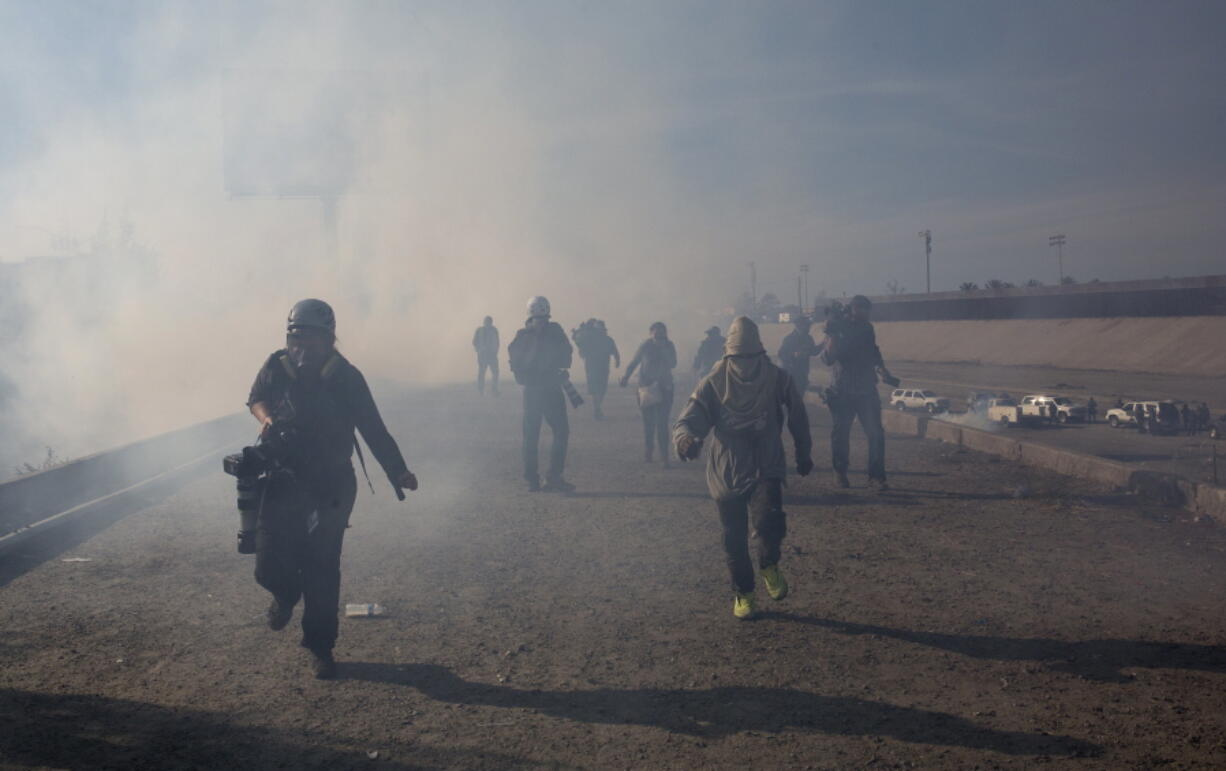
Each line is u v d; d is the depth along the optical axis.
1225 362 38.28
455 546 7.50
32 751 3.67
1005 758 3.66
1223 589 6.07
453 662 4.79
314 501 4.55
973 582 6.29
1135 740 3.82
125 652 4.91
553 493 10.07
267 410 4.57
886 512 8.77
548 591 6.15
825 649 4.96
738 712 4.14
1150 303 48.72
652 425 12.38
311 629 4.50
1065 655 4.85
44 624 5.39
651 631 5.29
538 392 10.05
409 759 3.66
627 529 8.16
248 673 4.61
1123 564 6.75
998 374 44.97
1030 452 11.97
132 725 3.96
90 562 6.94
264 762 3.62
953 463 12.16
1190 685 4.42
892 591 6.07
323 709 4.16
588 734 3.91
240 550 4.61
